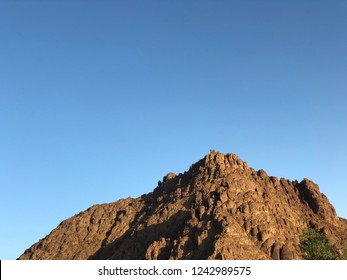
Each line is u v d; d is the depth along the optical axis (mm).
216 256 88000
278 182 128750
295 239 102688
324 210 123562
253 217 102562
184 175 131250
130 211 130625
